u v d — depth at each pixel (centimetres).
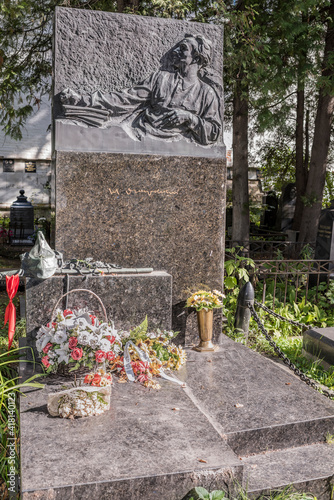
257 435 333
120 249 471
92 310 419
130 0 809
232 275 712
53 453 272
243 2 873
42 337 346
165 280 439
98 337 335
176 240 488
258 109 1062
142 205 472
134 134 472
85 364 339
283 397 385
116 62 471
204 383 404
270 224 1585
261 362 460
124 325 433
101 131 459
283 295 735
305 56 864
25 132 1794
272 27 848
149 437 296
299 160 1202
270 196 1599
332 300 690
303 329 637
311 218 994
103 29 464
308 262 755
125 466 262
